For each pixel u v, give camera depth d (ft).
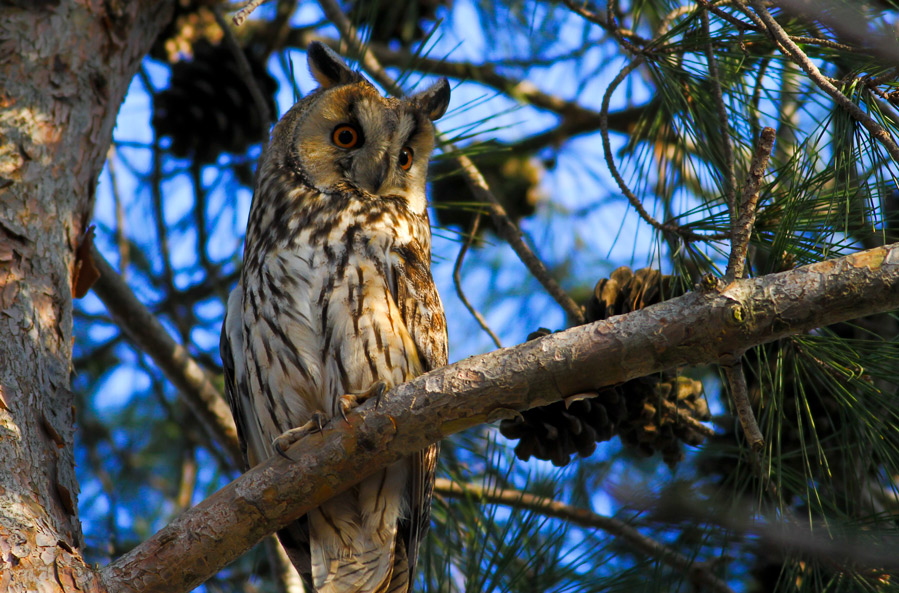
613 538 19.67
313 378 18.34
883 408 15.47
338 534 18.61
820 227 15.12
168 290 28.68
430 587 20.54
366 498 18.44
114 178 28.60
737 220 13.24
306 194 20.59
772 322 12.54
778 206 16.07
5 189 17.46
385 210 20.66
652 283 17.84
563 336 13.38
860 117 12.94
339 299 18.31
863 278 12.18
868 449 16.05
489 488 21.48
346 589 18.40
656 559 18.69
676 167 20.08
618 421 18.12
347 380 18.10
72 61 19.58
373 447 14.08
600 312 17.92
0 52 18.93
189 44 31.04
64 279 17.53
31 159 18.04
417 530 18.58
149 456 31.83
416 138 22.44
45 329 16.53
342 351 18.08
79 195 18.72
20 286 16.62
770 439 15.06
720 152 18.01
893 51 13.99
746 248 12.82
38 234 17.38
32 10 19.60
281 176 21.17
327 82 24.09
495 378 13.48
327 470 14.23
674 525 19.12
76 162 18.83
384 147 21.12
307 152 21.30
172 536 14.19
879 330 20.33
